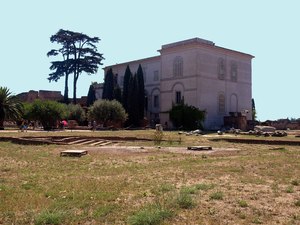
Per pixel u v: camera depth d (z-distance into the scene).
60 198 9.00
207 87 69.31
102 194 9.42
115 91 73.31
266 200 8.91
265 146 29.48
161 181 11.61
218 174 13.17
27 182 11.39
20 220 7.13
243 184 11.10
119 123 62.84
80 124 69.62
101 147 26.12
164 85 73.75
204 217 7.32
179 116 64.81
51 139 31.28
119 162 17.36
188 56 69.56
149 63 80.62
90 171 14.12
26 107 54.25
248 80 78.69
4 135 33.56
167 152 22.77
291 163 16.67
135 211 7.67
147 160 18.27
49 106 53.59
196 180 11.84
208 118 68.94
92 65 81.06
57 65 80.81
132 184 11.03
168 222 6.94
